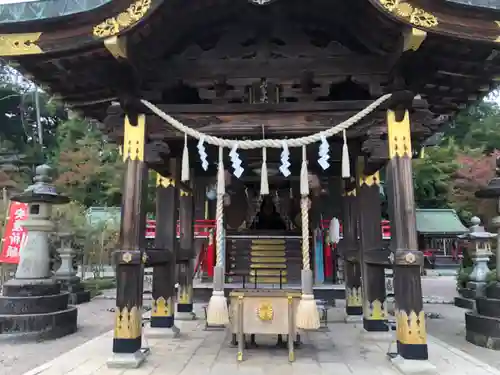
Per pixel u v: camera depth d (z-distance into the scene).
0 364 6.29
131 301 5.17
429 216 29.02
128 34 4.71
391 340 6.55
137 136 5.51
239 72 5.57
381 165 5.81
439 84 5.83
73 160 35.28
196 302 12.54
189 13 5.18
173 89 6.38
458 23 4.63
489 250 12.77
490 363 6.23
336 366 5.11
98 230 18.17
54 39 4.80
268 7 5.25
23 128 42.47
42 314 8.02
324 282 14.55
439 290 17.33
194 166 9.34
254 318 5.51
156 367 5.05
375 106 5.21
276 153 7.97
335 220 10.74
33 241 8.80
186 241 9.00
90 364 5.21
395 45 5.09
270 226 18.48
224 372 4.84
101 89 5.89
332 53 5.66
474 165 28.36
